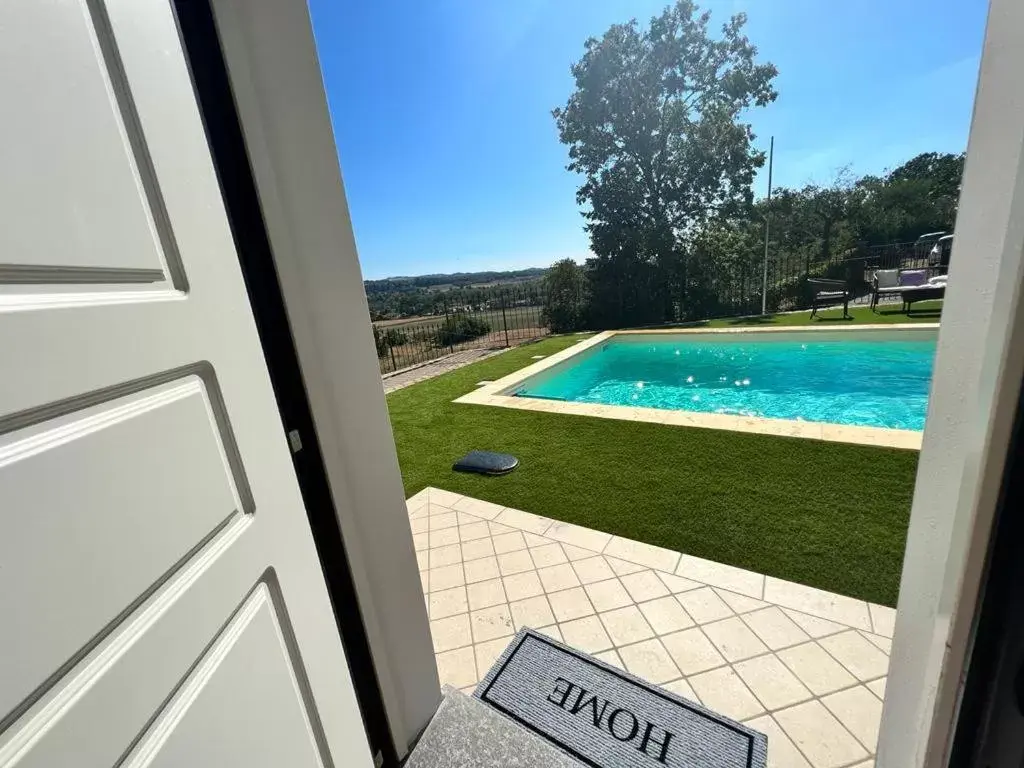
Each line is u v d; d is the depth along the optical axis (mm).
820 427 3705
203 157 768
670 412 4543
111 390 565
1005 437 371
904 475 2793
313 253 1079
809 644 1697
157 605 604
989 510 395
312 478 1114
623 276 12312
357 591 1247
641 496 2910
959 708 455
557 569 2281
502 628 1951
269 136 974
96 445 537
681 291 11867
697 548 2312
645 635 1823
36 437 468
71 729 476
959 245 523
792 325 8688
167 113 695
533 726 1523
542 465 3572
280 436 924
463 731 1480
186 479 674
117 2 617
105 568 536
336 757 1009
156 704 586
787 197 11719
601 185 12297
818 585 1973
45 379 483
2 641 424
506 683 1686
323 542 1155
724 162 11422
